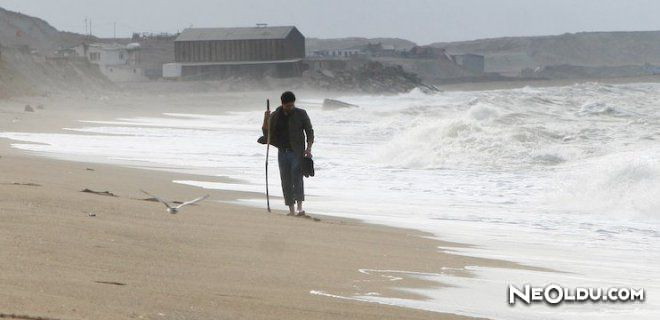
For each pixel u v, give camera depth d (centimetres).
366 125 12988
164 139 9925
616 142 8225
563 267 2891
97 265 2000
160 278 1958
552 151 7250
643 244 3556
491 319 1952
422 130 7750
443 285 2338
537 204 4828
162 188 4762
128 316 1507
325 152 8312
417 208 4597
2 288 1609
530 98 17088
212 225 2989
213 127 13100
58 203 2989
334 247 2828
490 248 3275
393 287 2230
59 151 7631
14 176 4375
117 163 6581
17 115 14525
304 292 2011
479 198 5066
